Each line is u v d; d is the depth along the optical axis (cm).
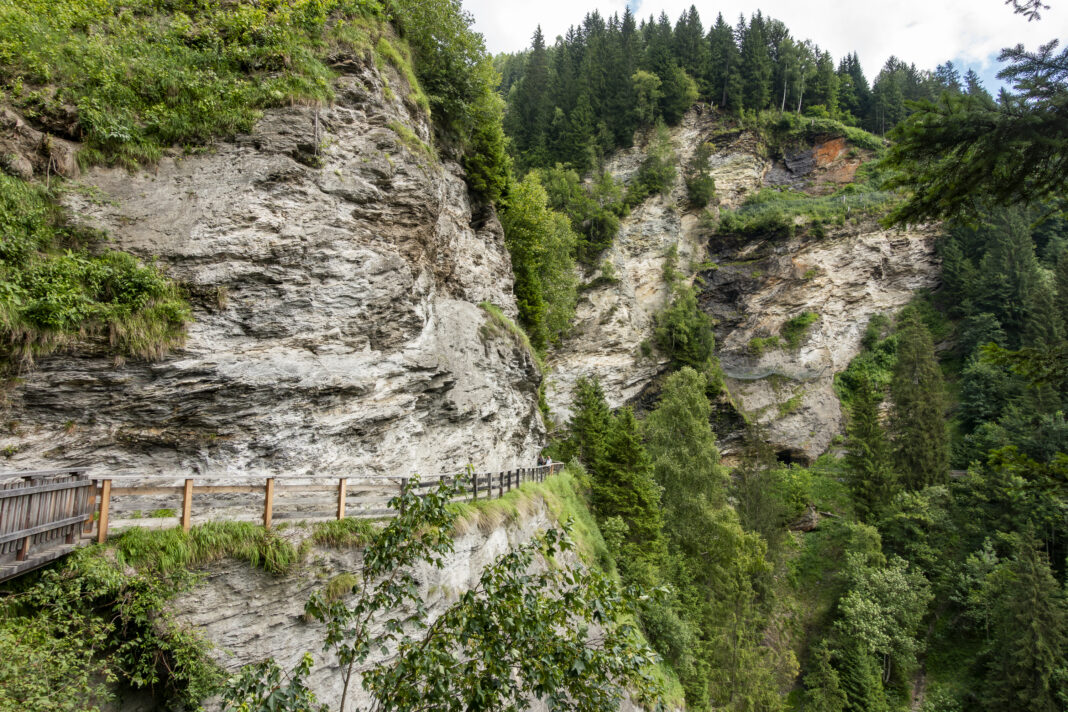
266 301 1276
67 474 754
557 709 503
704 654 2620
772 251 6244
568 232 4647
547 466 2586
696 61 7631
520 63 9575
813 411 5731
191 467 1122
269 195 1323
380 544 579
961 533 4191
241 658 828
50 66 1203
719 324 6088
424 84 2344
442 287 2034
